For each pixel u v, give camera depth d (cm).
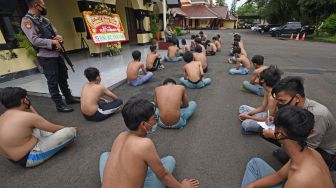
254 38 1972
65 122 363
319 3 1816
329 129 194
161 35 1539
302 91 182
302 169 125
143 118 158
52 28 380
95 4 855
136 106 159
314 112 187
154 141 301
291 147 132
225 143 293
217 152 274
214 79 595
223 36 2192
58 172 248
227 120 357
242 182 207
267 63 786
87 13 815
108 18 899
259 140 297
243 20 5247
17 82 575
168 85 322
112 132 330
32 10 352
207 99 450
